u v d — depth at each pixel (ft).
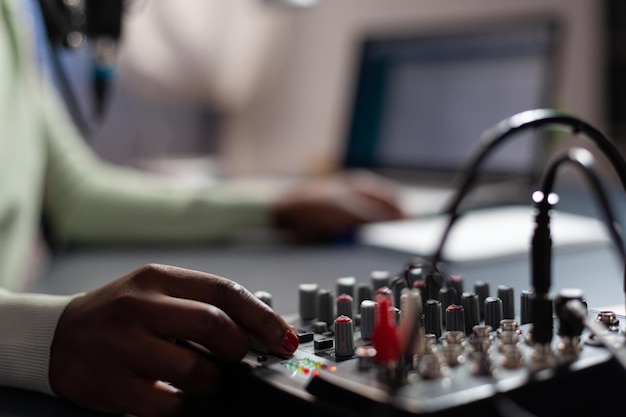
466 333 1.57
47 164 3.84
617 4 5.38
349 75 7.50
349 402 1.17
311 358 1.42
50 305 1.60
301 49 8.16
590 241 3.38
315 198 3.81
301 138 8.17
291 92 8.31
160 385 1.46
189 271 1.57
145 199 3.86
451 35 5.30
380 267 3.05
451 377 1.19
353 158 6.02
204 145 8.75
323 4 7.85
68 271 3.08
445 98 5.33
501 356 1.30
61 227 3.82
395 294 1.83
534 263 1.61
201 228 3.78
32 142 3.27
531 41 4.83
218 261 3.27
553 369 1.22
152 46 8.03
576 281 2.65
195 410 1.46
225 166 7.41
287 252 3.48
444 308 1.65
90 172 3.99
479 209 4.31
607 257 3.14
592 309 1.64
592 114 5.64
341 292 1.99
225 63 8.74
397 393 1.12
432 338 1.38
